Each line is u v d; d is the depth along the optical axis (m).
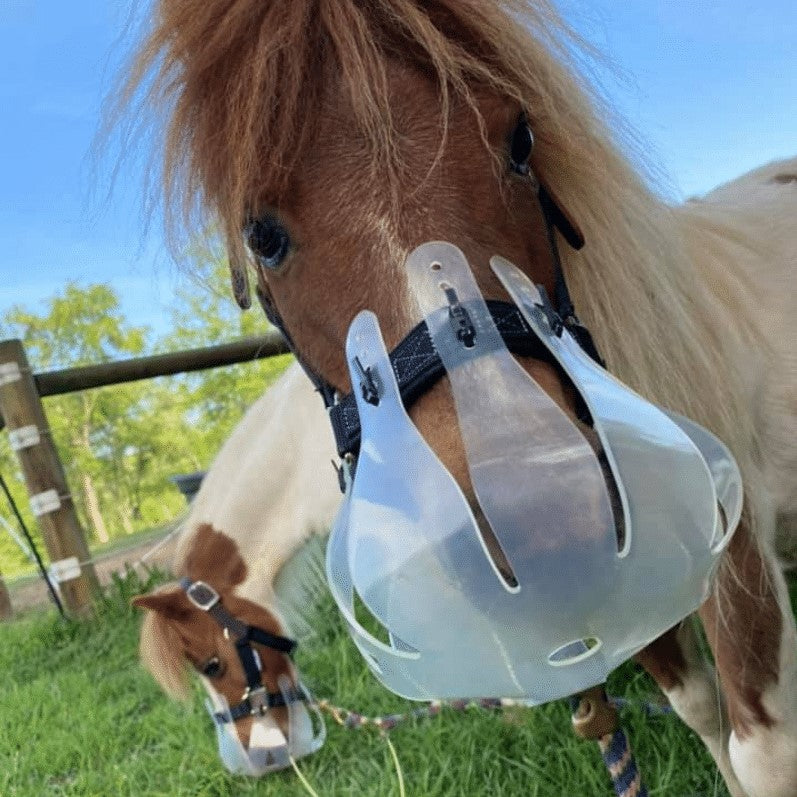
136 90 1.20
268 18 1.04
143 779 2.50
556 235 1.20
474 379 0.89
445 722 2.28
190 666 2.52
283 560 2.47
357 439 1.05
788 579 2.07
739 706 1.38
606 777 1.83
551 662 0.86
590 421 0.95
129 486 15.90
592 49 1.20
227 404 10.64
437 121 1.03
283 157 1.03
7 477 13.59
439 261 0.96
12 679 3.79
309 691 2.63
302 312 1.13
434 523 0.82
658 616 0.88
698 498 0.90
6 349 4.25
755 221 1.79
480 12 1.07
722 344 1.34
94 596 4.36
